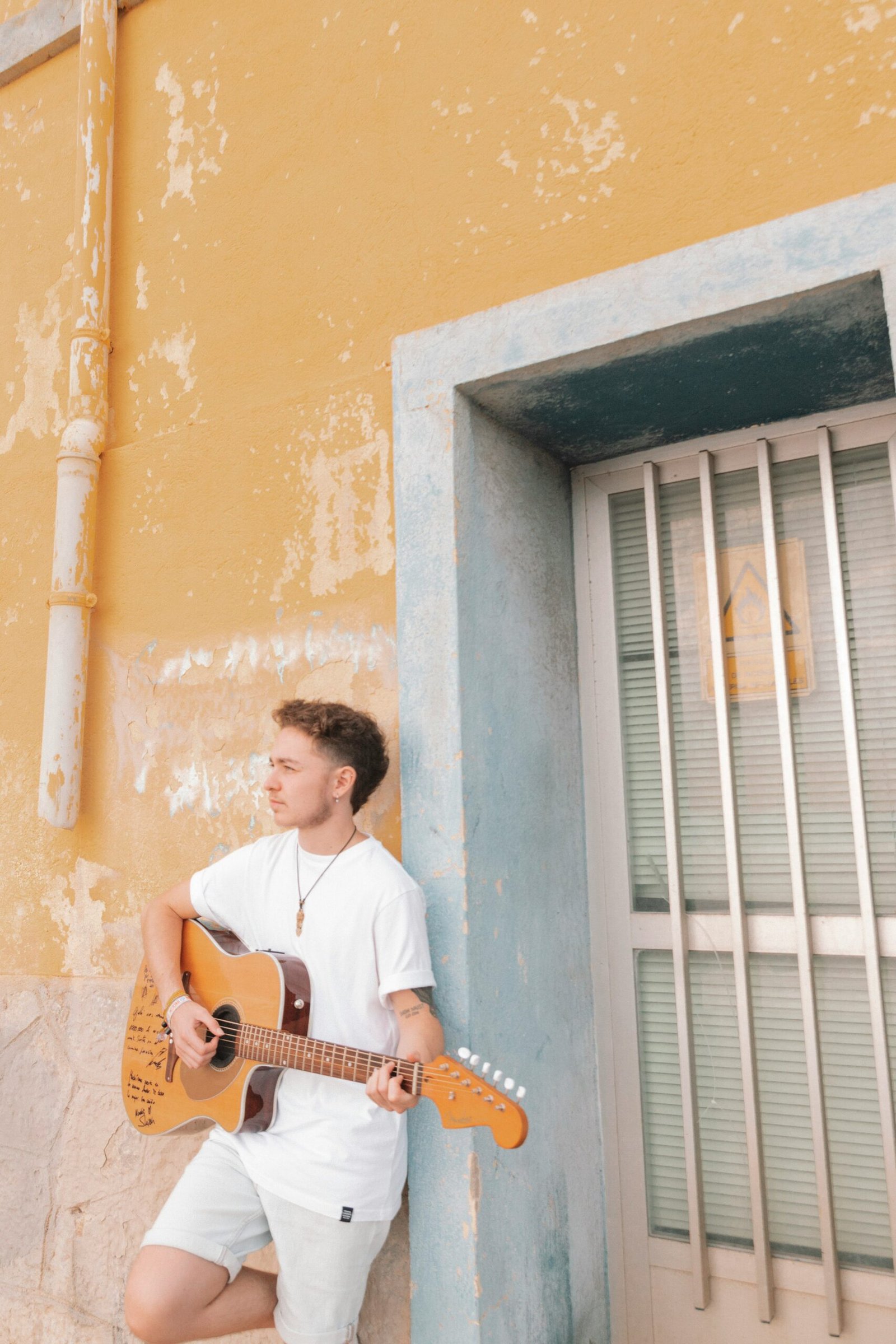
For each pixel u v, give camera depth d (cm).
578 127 235
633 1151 259
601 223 228
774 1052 245
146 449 304
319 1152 198
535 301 233
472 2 256
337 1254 194
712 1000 254
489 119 249
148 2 330
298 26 292
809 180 204
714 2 220
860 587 246
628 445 278
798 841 244
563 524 287
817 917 242
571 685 281
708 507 267
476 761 232
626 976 266
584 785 279
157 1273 195
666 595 274
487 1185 215
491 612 247
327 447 267
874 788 240
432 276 254
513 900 239
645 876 269
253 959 214
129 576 301
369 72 274
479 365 238
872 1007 230
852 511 250
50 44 353
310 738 213
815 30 208
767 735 255
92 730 301
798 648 253
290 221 285
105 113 327
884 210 192
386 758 227
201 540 288
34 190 355
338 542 261
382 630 250
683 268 213
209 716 278
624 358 226
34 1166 291
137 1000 244
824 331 215
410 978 197
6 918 311
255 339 287
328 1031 205
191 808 278
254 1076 208
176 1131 227
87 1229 277
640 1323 253
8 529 337
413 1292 215
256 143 296
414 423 247
